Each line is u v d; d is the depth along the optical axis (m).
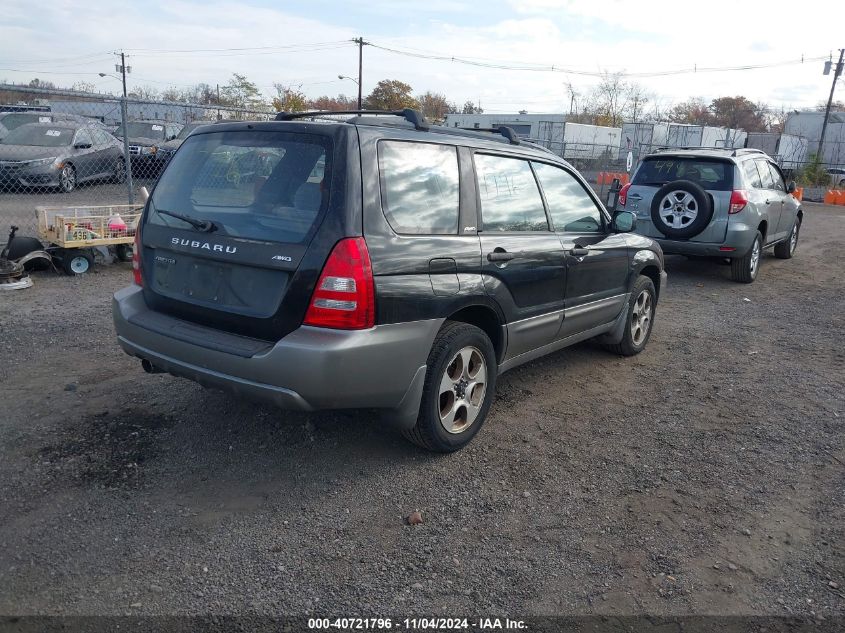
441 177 4.05
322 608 2.89
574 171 5.39
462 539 3.42
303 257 3.44
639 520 3.67
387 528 3.48
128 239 9.07
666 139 35.69
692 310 8.63
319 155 3.61
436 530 3.48
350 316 3.44
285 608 2.88
